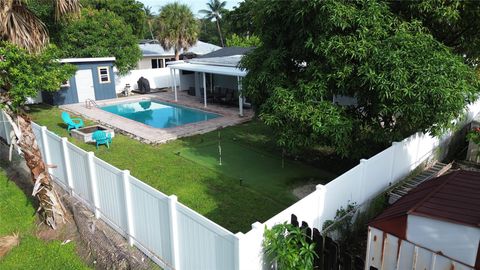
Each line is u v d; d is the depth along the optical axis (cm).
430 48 843
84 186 841
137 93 2794
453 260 451
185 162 1191
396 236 495
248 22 3338
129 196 670
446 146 1161
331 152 1253
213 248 511
